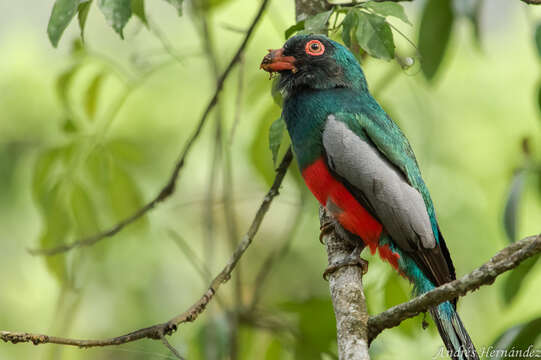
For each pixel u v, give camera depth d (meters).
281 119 8.42
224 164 10.54
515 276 9.21
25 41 16.11
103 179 10.21
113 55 15.41
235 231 10.38
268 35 15.09
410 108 13.09
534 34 9.68
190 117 15.58
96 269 12.20
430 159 12.77
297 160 9.27
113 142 10.23
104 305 13.38
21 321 14.34
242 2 15.45
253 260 15.90
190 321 7.33
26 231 14.83
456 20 10.66
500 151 15.32
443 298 6.58
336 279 8.15
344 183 8.91
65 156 10.17
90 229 10.08
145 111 15.48
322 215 9.51
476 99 15.81
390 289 9.80
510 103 15.70
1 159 15.25
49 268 10.02
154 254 13.36
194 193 15.10
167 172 15.17
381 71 14.17
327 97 9.25
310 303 10.23
